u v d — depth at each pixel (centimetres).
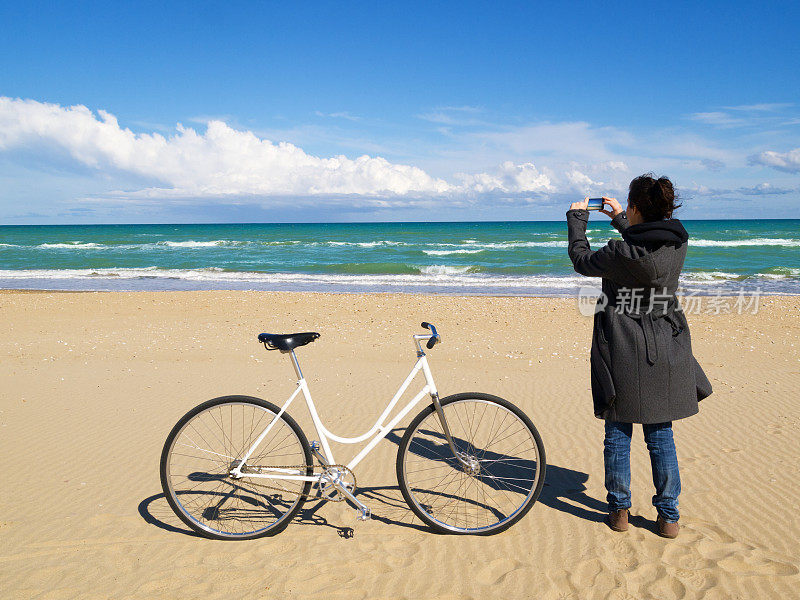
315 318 1380
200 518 336
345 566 291
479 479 392
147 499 374
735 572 282
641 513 347
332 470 326
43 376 743
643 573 283
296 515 345
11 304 1628
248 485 357
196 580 279
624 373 304
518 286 2369
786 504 358
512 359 870
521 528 332
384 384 696
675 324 309
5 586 273
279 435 333
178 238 6725
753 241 4725
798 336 1066
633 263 290
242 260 3678
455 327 1234
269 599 263
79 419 552
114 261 3584
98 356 898
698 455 447
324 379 725
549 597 264
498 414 415
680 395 304
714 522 335
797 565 287
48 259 3719
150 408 591
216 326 1245
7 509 360
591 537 319
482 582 277
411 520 343
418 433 348
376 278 2667
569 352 933
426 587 272
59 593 267
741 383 686
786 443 470
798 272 2612
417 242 5359
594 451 459
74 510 358
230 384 698
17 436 504
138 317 1402
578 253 323
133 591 269
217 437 349
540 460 329
